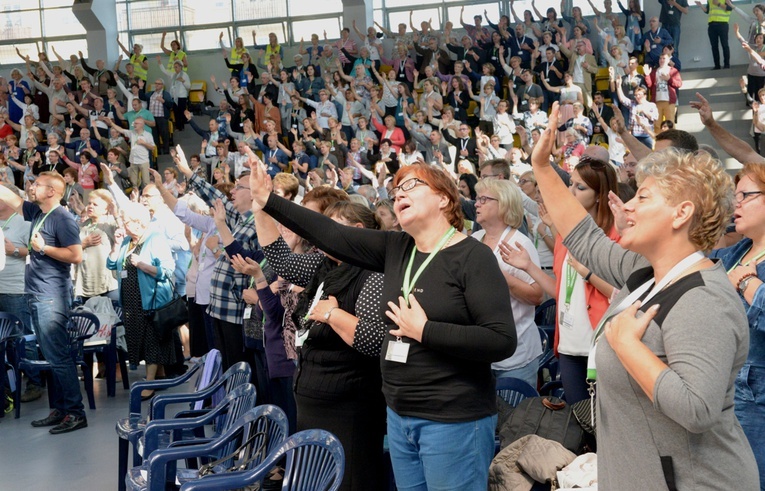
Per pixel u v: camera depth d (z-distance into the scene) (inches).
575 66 503.8
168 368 263.3
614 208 78.4
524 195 219.5
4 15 729.6
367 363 104.0
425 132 495.5
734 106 502.3
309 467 94.0
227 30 703.1
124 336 259.4
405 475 88.0
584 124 439.2
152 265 240.5
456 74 540.1
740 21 569.6
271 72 604.4
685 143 121.3
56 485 168.7
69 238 202.5
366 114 543.5
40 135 590.2
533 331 134.1
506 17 566.6
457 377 83.5
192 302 247.1
